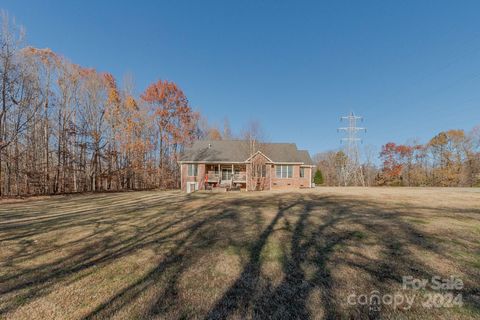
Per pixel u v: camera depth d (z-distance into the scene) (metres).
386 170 43.09
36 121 20.38
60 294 3.04
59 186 22.72
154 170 31.53
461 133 35.22
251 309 2.62
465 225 6.03
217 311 2.60
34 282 3.39
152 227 6.64
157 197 15.40
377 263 3.78
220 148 24.92
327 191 17.83
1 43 16.67
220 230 6.16
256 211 8.73
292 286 3.14
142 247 4.93
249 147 23.89
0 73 16.81
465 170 34.34
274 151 25.41
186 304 2.75
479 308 2.54
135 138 29.95
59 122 22.45
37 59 20.48
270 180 23.48
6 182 19.33
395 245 4.58
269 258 4.15
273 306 2.68
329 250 4.42
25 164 20.61
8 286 3.28
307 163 24.78
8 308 2.73
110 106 27.61
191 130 36.09
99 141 25.67
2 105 17.08
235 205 10.39
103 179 26.56
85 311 2.65
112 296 2.97
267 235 5.57
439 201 10.88
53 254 4.58
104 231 6.29
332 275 3.42
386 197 12.78
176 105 33.31
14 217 8.70
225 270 3.71
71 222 7.53
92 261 4.20
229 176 24.36
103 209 10.29
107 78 27.33
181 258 4.27
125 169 28.06
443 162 37.22
